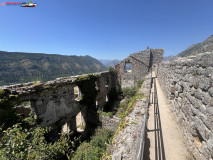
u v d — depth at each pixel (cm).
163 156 399
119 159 378
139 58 2453
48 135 980
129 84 2584
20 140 326
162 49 2353
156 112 670
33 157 362
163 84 1095
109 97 2250
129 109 707
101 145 912
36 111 894
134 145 421
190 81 411
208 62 287
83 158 757
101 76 1867
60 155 902
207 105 294
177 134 509
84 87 1373
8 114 708
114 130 1245
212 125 270
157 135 506
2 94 684
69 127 1245
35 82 955
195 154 362
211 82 274
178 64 586
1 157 285
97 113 1395
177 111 579
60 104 1085
